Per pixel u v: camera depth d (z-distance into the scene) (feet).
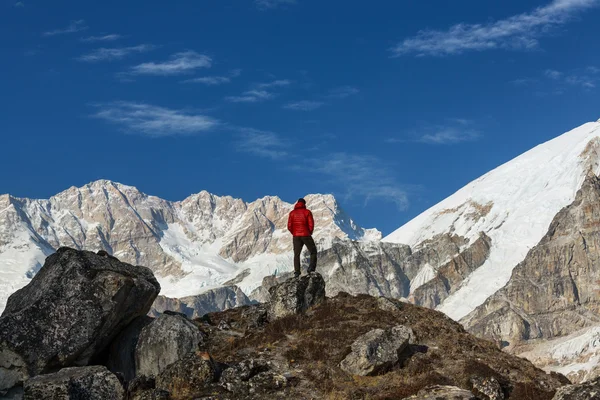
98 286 106.83
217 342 113.50
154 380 98.43
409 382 97.25
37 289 107.86
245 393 93.97
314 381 96.58
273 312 123.75
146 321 112.78
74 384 90.12
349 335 110.73
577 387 82.69
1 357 101.40
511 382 100.01
